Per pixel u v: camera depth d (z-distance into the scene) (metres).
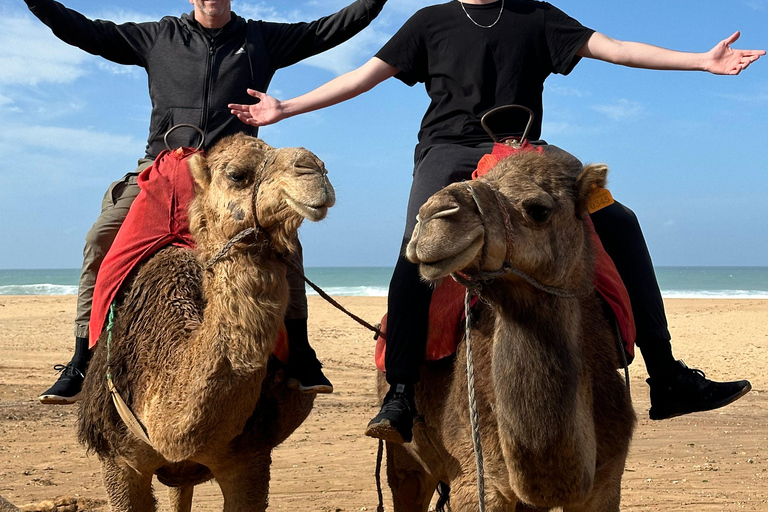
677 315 31.12
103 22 6.49
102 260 5.89
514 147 4.72
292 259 5.50
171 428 4.62
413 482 6.07
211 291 4.63
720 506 7.50
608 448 4.34
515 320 3.95
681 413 5.19
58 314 30.98
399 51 5.79
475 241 3.59
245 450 5.05
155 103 6.48
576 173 4.15
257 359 4.53
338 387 16.20
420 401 4.99
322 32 6.71
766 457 9.99
